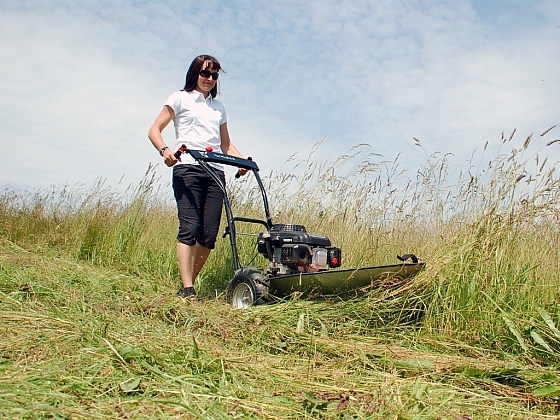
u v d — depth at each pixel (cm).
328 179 598
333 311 368
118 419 186
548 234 399
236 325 330
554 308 357
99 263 620
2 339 258
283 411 210
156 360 245
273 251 424
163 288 468
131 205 668
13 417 177
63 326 282
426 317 369
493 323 349
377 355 298
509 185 392
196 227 450
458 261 375
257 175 470
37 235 723
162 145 439
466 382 265
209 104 479
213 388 223
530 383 272
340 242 545
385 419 209
